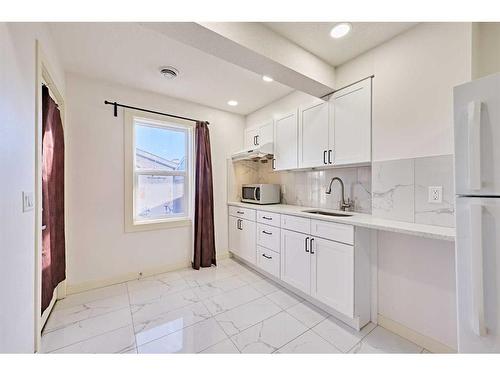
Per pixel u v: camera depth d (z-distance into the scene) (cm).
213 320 184
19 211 106
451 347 143
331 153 218
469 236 100
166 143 301
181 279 266
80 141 234
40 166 133
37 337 128
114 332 168
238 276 276
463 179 103
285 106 288
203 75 237
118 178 256
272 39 167
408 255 163
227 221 348
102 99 246
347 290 174
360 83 193
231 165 351
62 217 212
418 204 157
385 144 176
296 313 195
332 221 184
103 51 194
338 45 183
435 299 150
